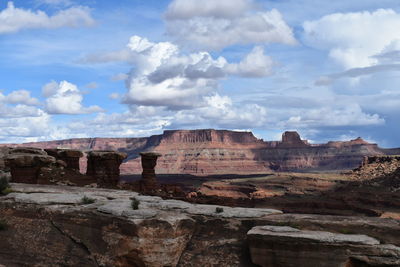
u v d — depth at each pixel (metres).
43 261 18.23
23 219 20.72
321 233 15.62
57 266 17.94
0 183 25.14
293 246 15.30
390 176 135.75
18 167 39.28
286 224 17.45
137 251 17.06
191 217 19.36
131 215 17.78
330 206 113.88
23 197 22.20
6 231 20.16
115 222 17.97
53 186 28.20
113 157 47.91
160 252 17.00
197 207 20.53
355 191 130.00
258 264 16.06
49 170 41.31
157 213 18.31
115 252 17.58
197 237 18.36
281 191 167.50
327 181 174.25
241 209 20.09
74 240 19.03
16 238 19.64
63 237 19.27
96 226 18.59
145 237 17.08
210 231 18.50
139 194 26.56
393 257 14.12
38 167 40.72
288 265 15.38
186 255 17.59
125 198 24.05
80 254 18.34
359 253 14.51
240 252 17.08
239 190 178.12
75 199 21.84
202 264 17.00
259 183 193.12
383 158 174.00
